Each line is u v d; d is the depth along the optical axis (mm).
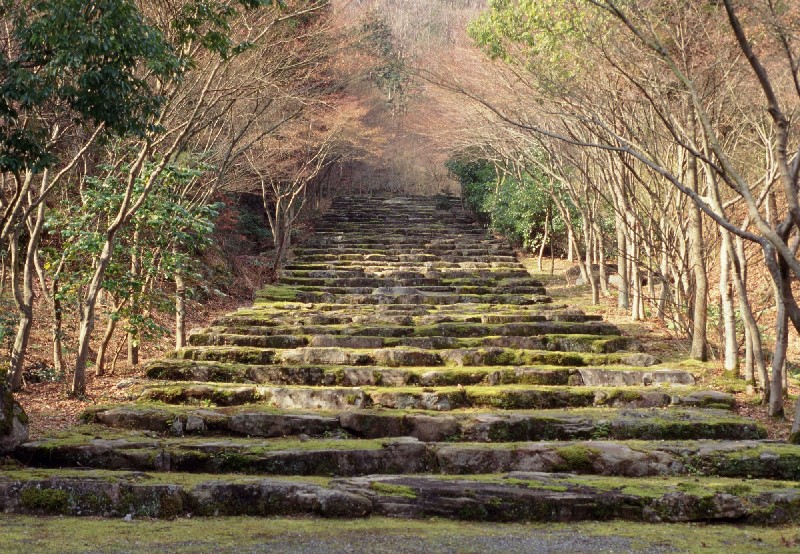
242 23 12695
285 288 18000
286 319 14492
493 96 16922
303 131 21281
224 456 8086
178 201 12891
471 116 19844
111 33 7387
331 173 34625
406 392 10492
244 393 10484
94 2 7324
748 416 10055
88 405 10250
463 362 12195
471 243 23594
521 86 16594
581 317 14898
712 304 16859
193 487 6957
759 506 6875
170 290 17000
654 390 10633
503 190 24328
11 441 8047
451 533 6129
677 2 10023
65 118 10398
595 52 11609
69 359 12594
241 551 5469
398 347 12672
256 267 21938
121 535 5910
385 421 9359
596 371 11438
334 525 6352
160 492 6855
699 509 6859
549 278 20906
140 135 8078
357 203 33156
